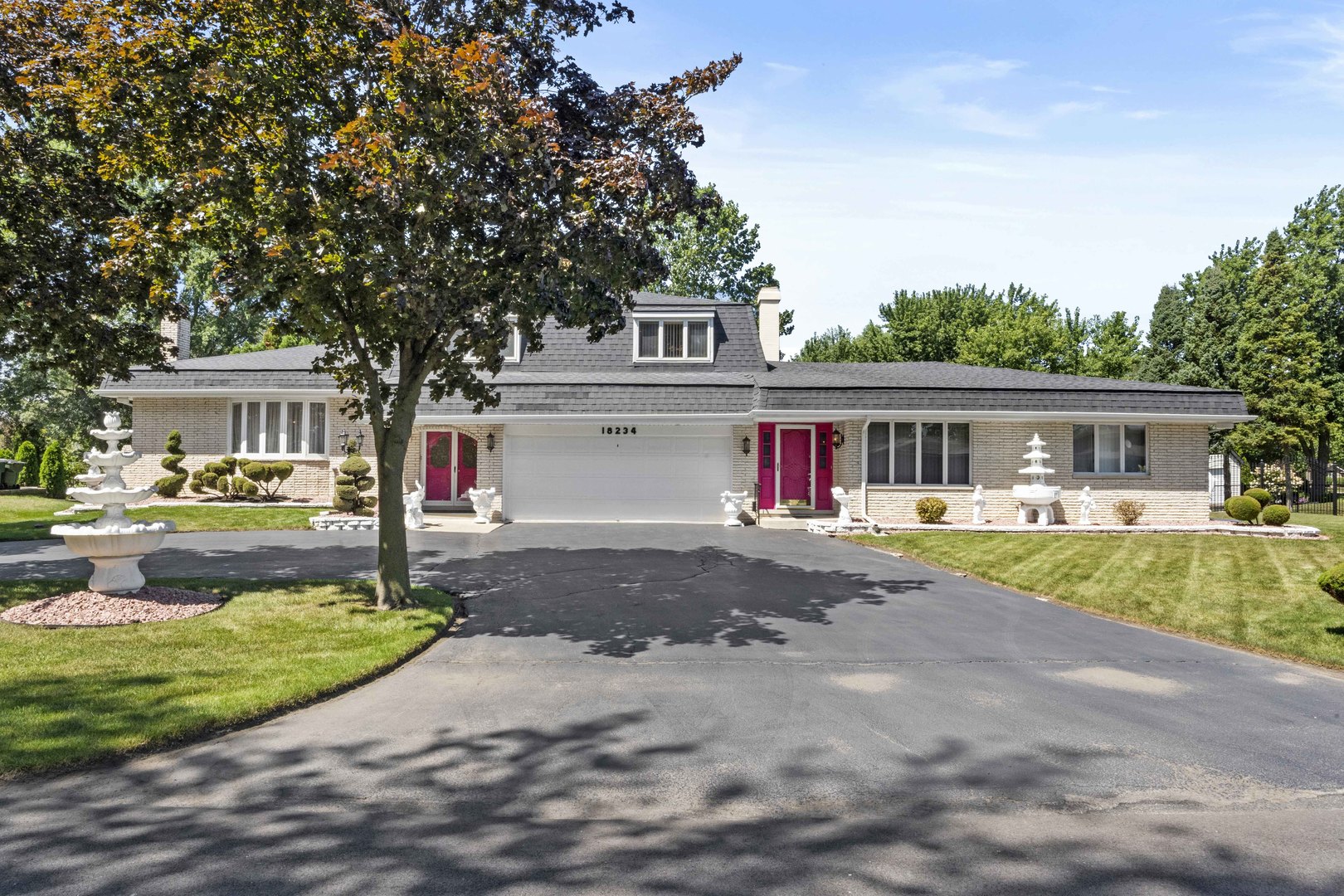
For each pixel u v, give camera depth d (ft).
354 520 58.23
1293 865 13.19
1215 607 34.50
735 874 12.71
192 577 38.06
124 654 24.43
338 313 31.24
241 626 28.30
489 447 65.67
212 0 27.48
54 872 12.46
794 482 69.46
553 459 66.03
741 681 23.61
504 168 27.32
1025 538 56.49
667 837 13.99
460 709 20.98
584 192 28.53
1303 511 83.05
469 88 25.73
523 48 30.55
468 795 15.71
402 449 32.73
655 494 66.03
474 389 35.55
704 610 33.40
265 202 29.63
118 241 27.96
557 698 21.94
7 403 118.42
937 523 62.59
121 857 12.98
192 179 27.12
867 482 64.34
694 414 63.36
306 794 15.66
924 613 33.40
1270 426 106.01
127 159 29.53
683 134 31.32
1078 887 12.40
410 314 28.35
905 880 12.55
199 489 71.97
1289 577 41.50
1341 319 128.88
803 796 15.79
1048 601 36.91
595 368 76.28
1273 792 16.20
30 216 33.81
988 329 149.69
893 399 63.36
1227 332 120.57
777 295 86.17
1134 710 21.38
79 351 36.17
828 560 46.80
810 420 64.44
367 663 23.98
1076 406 64.64
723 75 32.12
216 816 14.61
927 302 162.71
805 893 12.13
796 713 20.76
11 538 50.60
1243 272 136.46
